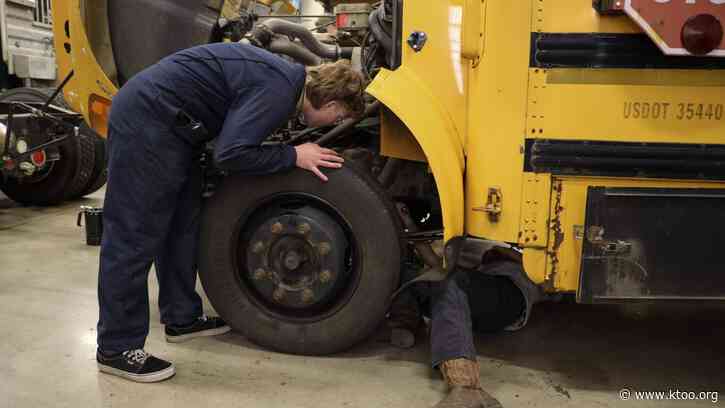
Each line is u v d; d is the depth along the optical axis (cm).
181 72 225
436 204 299
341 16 345
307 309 250
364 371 240
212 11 329
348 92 240
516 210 211
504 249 268
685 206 202
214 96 228
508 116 208
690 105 199
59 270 362
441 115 222
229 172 237
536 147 206
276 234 247
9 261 379
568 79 202
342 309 244
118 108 222
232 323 257
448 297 230
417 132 215
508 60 205
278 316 252
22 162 449
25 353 250
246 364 245
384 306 241
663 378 238
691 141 201
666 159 202
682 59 196
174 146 226
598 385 231
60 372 234
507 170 210
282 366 243
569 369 245
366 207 237
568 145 205
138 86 223
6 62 551
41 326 278
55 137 478
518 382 233
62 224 479
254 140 223
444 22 222
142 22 320
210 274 255
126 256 224
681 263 204
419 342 269
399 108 219
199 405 211
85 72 321
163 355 252
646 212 202
